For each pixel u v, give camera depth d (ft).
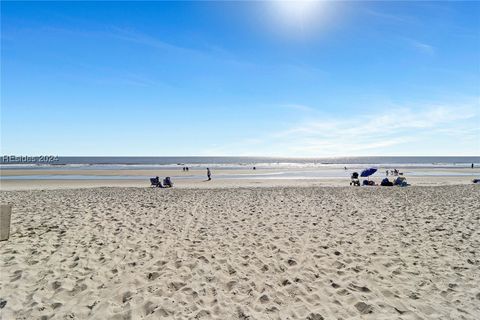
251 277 17.84
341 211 37.27
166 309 14.07
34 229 27.96
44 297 15.12
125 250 22.30
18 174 130.72
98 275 17.93
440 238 25.50
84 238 25.21
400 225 30.07
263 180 98.48
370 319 13.37
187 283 16.94
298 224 30.50
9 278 17.12
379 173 138.10
